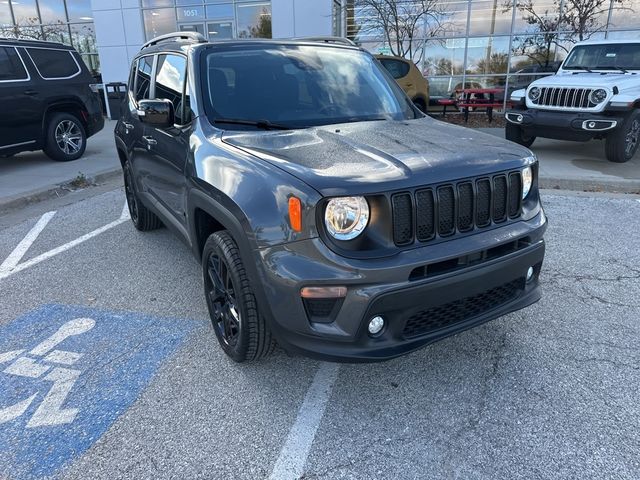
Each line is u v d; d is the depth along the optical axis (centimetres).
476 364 296
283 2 1527
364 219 222
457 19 1533
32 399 272
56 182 753
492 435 240
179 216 362
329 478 218
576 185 702
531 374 285
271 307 238
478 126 1267
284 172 237
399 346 234
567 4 1448
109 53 1739
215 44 368
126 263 460
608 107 770
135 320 355
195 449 236
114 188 766
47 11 1894
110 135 1273
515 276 262
